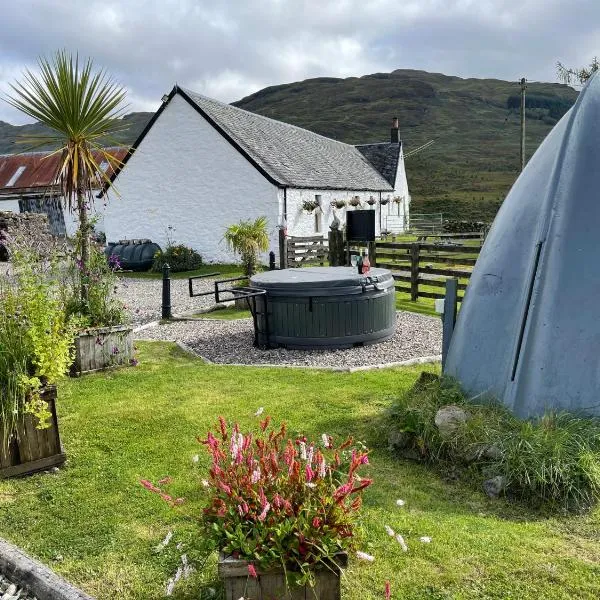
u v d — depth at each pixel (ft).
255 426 15.46
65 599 7.98
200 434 15.02
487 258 15.05
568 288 12.87
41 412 12.46
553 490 10.93
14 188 90.68
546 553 9.43
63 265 22.17
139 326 30.58
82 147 22.36
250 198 60.44
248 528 7.61
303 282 24.34
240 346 25.90
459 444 12.39
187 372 21.40
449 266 53.36
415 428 13.15
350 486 7.74
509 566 9.07
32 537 10.28
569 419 12.25
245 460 8.34
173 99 62.18
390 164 104.83
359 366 22.00
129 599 8.57
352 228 28.25
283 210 60.18
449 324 16.33
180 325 30.86
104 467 13.14
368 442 14.24
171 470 12.87
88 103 21.95
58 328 13.92
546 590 8.49
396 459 13.23
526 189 14.90
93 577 9.09
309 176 68.80
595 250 12.92
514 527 10.27
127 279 53.52
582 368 12.55
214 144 61.16
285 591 7.49
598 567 9.03
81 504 11.44
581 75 17.24
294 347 24.98
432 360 22.70
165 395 18.51
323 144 90.58
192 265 59.31
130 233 67.87
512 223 14.73
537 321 12.95
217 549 7.70
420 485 11.97
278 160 66.08
